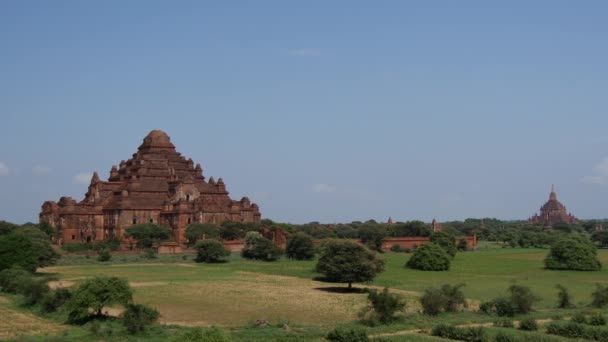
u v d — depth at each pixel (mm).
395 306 90375
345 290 128625
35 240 158125
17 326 85375
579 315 90562
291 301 111688
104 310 97500
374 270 131500
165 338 76438
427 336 78938
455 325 86562
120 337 77812
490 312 97312
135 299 113062
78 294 89125
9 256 142250
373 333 81625
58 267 176875
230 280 144750
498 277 156000
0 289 121000
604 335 77438
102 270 167500
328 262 131875
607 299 105688
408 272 166750
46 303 96125
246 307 104812
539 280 149250
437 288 103562
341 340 75375
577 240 181000
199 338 64438
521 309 97000
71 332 81500
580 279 152000
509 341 74062
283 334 79688
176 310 101750
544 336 76375
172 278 147875
